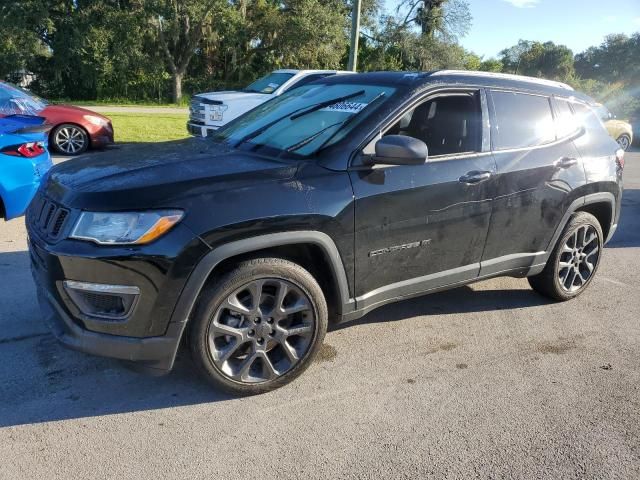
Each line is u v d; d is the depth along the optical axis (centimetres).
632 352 405
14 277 479
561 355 397
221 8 3250
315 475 266
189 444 285
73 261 282
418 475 269
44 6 2920
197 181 299
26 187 556
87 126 1108
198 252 287
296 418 310
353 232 331
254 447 284
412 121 368
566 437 303
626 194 1034
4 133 543
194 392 331
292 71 1210
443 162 369
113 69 3228
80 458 270
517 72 7612
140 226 281
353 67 1253
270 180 310
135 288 283
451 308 471
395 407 324
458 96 386
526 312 469
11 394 319
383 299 363
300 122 379
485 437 300
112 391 328
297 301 329
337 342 402
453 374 365
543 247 445
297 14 3491
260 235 301
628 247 681
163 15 3041
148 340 292
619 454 291
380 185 338
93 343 291
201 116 1166
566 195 442
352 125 348
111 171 321
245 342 320
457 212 374
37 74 3344
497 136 400
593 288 532
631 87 5931
